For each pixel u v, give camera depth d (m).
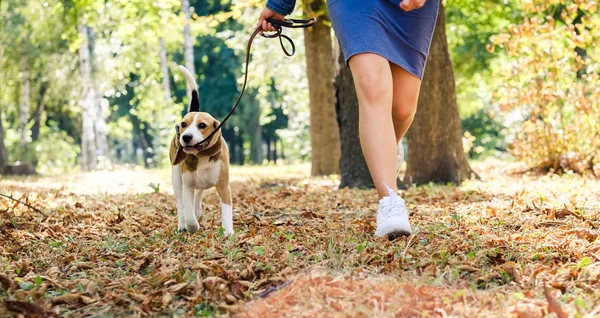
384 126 4.19
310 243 4.42
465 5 16.69
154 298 3.17
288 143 31.58
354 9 4.20
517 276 3.38
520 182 10.06
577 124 11.66
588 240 4.31
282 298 3.08
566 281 3.32
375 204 7.16
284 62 22.72
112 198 8.79
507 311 2.81
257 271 3.60
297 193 9.24
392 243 4.16
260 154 38.22
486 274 3.45
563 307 2.87
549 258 3.86
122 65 27.22
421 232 4.66
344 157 10.29
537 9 11.52
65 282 3.55
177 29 24.83
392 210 4.16
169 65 34.75
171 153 5.58
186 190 5.27
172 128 29.14
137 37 25.20
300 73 22.70
